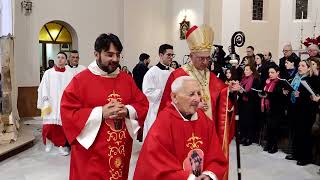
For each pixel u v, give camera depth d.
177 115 2.34
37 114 11.12
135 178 2.31
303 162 5.64
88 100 2.76
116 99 2.81
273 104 6.26
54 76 6.67
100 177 2.74
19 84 10.81
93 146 2.73
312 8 12.19
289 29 12.64
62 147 6.57
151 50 13.40
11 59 7.89
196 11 12.31
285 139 6.44
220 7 12.22
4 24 7.63
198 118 2.41
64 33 12.19
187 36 3.22
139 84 9.16
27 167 5.78
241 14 12.38
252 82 6.79
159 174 2.20
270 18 12.79
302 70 5.54
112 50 2.71
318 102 5.28
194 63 3.22
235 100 3.24
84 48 12.16
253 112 6.90
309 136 5.57
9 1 7.63
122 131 2.79
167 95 3.27
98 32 12.39
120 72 2.92
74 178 2.79
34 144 7.35
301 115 5.57
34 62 11.09
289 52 6.96
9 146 6.46
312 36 12.13
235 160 5.92
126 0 12.84
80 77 2.79
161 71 5.71
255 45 12.63
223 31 12.23
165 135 2.29
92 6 12.24
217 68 4.89
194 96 2.30
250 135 6.96
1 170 5.62
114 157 2.77
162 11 13.48
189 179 2.19
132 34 13.01
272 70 6.21
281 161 5.87
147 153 2.26
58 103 6.60
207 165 2.38
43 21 11.27
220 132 3.19
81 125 2.67
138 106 2.89
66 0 11.72
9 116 6.86
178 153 2.31
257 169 5.47
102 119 2.72
